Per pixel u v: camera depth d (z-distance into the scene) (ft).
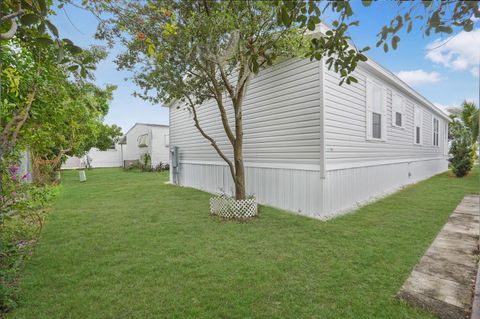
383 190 24.88
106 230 14.39
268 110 20.63
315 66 17.07
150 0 11.04
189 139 32.42
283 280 8.74
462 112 42.06
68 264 10.09
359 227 14.39
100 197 25.02
